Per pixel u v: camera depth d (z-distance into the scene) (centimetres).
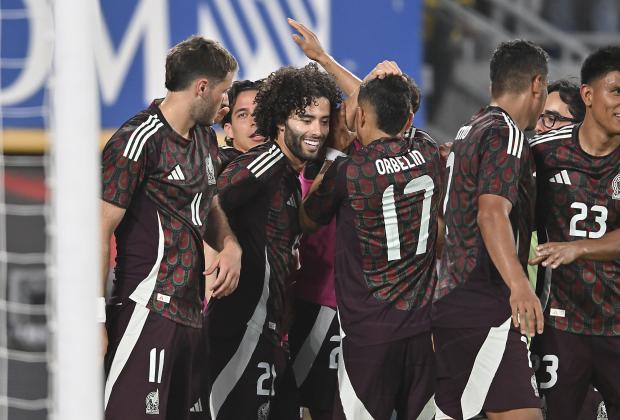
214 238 1603
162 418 1498
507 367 1455
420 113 2659
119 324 1500
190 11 2475
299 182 1702
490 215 1402
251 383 1667
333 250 1756
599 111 1506
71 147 1010
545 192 1570
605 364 1580
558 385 1584
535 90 1502
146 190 1492
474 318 1464
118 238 1516
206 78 1496
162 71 2462
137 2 2447
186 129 1516
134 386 1487
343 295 1594
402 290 1578
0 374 2261
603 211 1544
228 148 1848
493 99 1521
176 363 1518
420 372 1588
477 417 1563
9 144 2284
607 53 1505
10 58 2214
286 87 1627
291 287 1742
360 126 1614
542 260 1462
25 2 2200
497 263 1384
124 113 2442
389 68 1612
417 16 2617
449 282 1501
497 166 1420
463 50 3494
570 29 3606
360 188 1561
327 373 1756
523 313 1354
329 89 1656
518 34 3562
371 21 2595
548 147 1565
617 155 1530
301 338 1775
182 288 1518
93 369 1027
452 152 1517
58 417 1023
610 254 1468
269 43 2514
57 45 1009
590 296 1555
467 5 3569
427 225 1598
